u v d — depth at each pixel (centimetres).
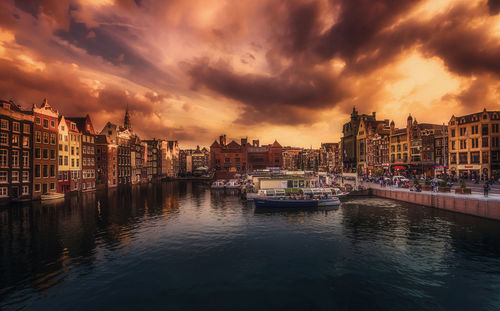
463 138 6303
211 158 14562
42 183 5512
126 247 2578
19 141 4984
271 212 4225
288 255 2355
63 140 6144
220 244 2664
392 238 2753
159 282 1870
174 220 3712
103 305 1588
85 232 3073
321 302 1605
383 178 6525
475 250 2353
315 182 5759
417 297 1642
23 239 2797
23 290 1753
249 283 1850
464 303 1572
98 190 7662
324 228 3203
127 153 9812
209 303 1606
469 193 3772
